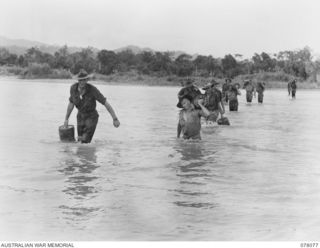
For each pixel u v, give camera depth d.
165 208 6.58
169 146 11.90
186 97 13.11
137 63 103.19
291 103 34.72
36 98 33.16
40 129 15.23
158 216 6.24
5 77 98.06
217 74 94.44
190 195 7.24
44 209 6.50
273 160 10.17
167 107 26.81
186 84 13.12
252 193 7.39
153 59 99.88
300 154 10.98
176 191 7.46
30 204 6.73
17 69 102.50
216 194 7.32
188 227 5.86
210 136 14.03
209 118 17.47
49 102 28.98
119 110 24.31
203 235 5.60
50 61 107.44
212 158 10.31
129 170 8.98
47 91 45.16
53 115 20.28
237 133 14.87
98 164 9.52
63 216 6.23
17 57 116.00
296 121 19.28
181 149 11.48
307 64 93.12
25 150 11.11
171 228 5.82
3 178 8.27
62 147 11.62
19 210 6.47
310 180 8.28
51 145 11.91
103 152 10.95
